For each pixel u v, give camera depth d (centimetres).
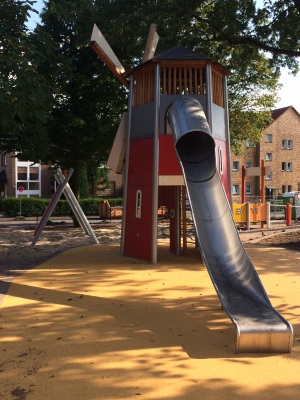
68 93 1762
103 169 3853
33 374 420
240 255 688
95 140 1819
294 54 1441
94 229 1964
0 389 390
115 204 3622
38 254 1200
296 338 519
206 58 1060
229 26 1451
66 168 1995
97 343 504
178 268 982
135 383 401
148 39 1214
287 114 5050
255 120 2378
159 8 1469
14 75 886
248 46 1562
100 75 1783
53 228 2028
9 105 875
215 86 1119
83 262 1062
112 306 662
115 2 1487
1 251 1258
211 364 444
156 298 710
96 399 372
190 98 1002
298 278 862
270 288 775
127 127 1151
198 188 905
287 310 637
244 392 384
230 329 556
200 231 761
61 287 790
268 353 473
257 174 2089
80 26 1541
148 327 563
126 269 969
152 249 1049
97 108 1806
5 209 3381
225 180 1125
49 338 520
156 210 1051
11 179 4362
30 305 664
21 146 1645
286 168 5028
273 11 1430
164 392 384
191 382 403
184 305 667
